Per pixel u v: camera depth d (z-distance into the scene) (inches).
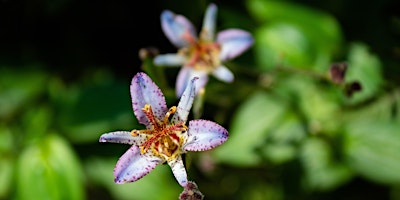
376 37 14.0
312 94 13.3
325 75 12.5
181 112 10.4
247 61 13.6
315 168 13.1
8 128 13.7
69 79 14.1
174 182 13.5
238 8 14.0
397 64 13.5
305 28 13.6
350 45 13.6
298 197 13.4
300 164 13.1
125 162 10.2
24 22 13.9
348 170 13.0
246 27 13.9
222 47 12.6
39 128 13.5
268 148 13.0
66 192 12.7
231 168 13.8
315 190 13.1
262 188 13.9
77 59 14.2
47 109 13.7
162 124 10.4
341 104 13.2
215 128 10.1
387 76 13.3
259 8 13.8
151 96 10.3
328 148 13.0
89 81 14.0
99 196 13.9
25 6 13.7
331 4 14.1
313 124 13.1
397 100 13.0
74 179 12.8
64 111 13.6
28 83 13.9
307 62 13.5
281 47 13.6
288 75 13.4
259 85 13.3
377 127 12.9
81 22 14.1
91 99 13.6
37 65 14.0
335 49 13.5
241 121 13.1
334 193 13.7
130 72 14.1
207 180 13.9
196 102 12.0
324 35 13.6
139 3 14.0
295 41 13.6
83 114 13.5
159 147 10.3
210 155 12.9
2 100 13.8
